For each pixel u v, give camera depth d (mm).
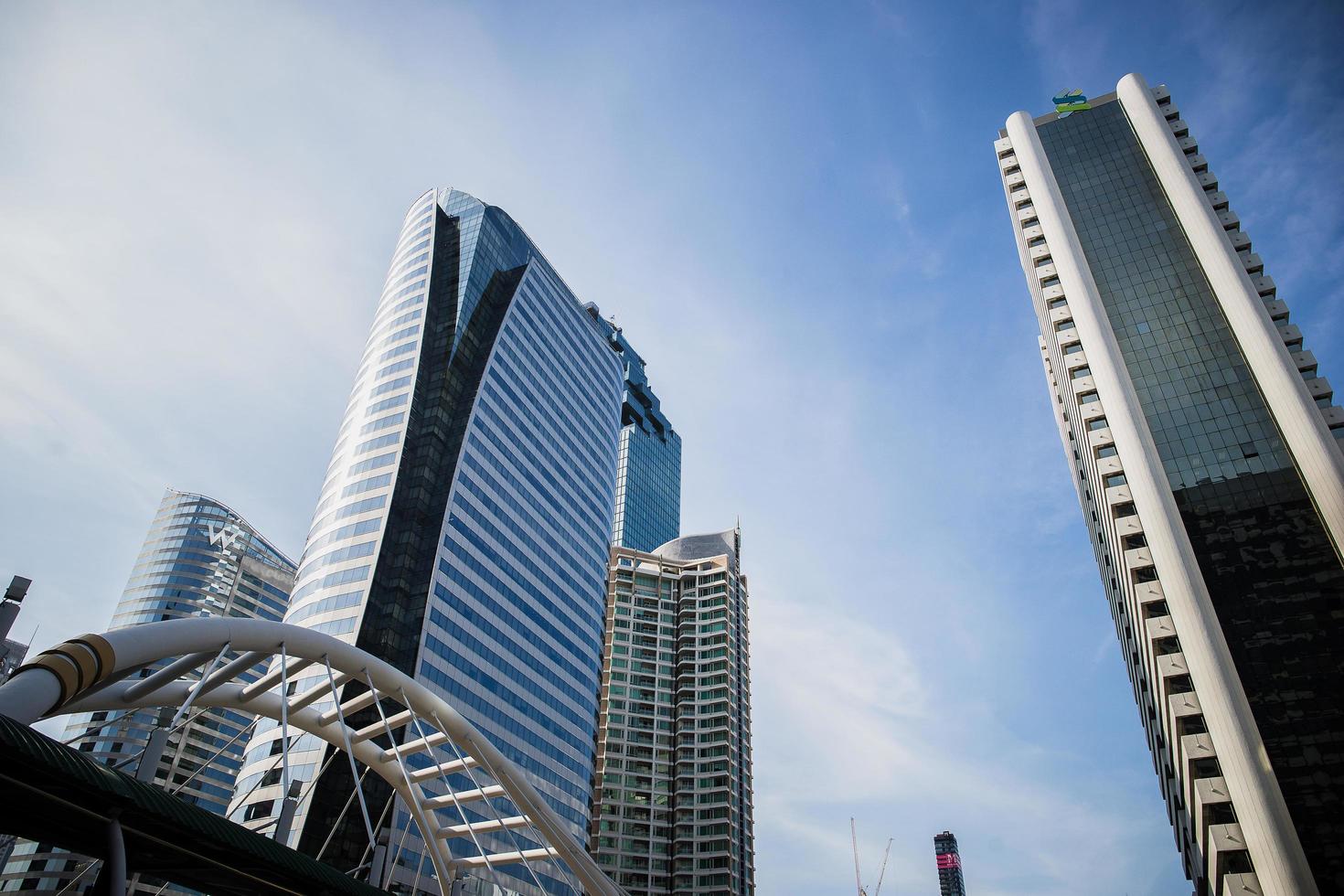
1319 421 88438
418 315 149000
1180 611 81625
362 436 136250
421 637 114938
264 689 50469
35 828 26422
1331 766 70688
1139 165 117812
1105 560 116375
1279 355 93875
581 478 171875
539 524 151375
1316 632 77625
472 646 123938
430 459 133500
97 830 25531
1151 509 88438
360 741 56062
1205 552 84938
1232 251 104062
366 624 113188
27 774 22531
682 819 188750
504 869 119000
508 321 159250
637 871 180750
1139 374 99312
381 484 128250
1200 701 77188
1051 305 109688
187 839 28031
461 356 147750
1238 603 81188
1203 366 97438
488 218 167500
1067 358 104938
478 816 116500
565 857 58844
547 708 138250
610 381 197125
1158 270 106875
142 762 35438
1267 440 90125
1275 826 69000
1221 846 70938
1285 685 75688
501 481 143250
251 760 105625
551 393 168500
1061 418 156000
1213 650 78250
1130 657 109938
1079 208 116500
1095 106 127250
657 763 197625
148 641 38031
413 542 124125
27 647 81062
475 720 120250
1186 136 118688
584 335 190750
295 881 31406
